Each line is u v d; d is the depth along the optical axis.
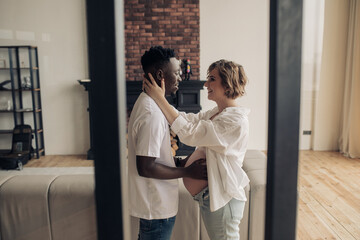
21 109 5.12
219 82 1.31
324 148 5.57
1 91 5.19
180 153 5.08
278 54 0.54
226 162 1.26
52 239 1.64
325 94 5.45
